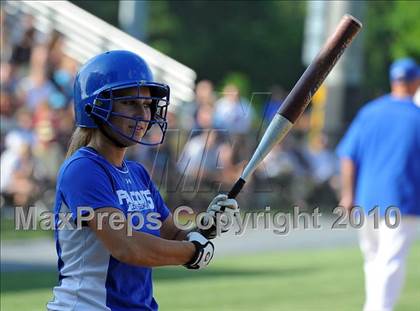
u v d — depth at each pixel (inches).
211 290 1232.2
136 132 540.7
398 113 1018.7
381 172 1013.2
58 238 538.3
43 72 1704.0
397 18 3848.4
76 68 1705.2
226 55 4468.5
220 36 4451.3
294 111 583.2
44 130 1672.0
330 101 2361.0
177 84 1469.0
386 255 992.9
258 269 1430.9
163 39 4362.7
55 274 1331.2
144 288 540.4
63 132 1684.3
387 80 3966.5
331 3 2351.1
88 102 538.9
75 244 528.1
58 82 1706.4
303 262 1518.2
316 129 2309.3
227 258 1541.6
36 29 1717.5
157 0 4350.4
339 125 2329.0
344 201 1052.5
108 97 536.4
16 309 1065.5
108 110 534.9
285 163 2014.0
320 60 585.3
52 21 1701.5
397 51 3843.5
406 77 1031.0
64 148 1679.4
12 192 1641.2
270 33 4517.7
